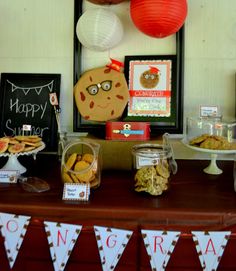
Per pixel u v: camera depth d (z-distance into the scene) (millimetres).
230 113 1494
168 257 958
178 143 1522
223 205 989
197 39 1468
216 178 1262
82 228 968
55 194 1073
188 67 1486
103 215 958
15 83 1542
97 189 1127
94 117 1467
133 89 1486
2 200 1010
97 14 1351
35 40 1540
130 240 966
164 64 1469
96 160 1110
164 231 949
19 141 1258
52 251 981
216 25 1455
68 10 1508
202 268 959
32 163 1441
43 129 1508
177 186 1168
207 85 1487
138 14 1251
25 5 1525
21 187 1136
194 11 1457
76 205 979
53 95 1476
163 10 1210
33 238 990
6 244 1003
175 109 1459
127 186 1163
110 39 1373
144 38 1484
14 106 1530
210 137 1295
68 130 1568
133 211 951
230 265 959
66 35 1521
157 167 1081
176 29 1285
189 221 943
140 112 1479
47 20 1523
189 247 954
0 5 1537
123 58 1506
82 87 1474
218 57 1470
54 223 972
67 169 1075
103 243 970
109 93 1458
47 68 1551
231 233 943
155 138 1362
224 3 1443
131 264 978
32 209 973
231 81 1476
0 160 1438
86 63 1522
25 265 1014
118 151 1303
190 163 1470
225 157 1535
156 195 1056
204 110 1429
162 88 1469
